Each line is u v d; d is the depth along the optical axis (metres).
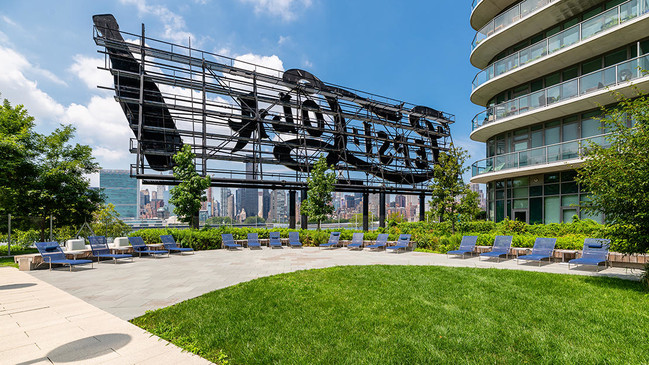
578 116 18.36
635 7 15.48
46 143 18.91
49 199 17.78
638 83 14.84
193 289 7.88
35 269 11.21
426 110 36.97
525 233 16.67
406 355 4.04
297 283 8.11
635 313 5.42
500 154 22.73
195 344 4.36
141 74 22.14
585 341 4.41
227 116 24.81
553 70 19.81
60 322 5.30
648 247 6.91
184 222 19.84
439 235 18.20
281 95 28.11
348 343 4.41
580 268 9.88
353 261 12.42
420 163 36.28
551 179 19.44
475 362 3.87
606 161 7.16
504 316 5.43
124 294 7.41
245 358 4.01
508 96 22.80
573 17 19.02
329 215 22.23
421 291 7.13
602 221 16.98
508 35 21.19
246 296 6.95
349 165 31.02
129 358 3.89
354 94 31.83
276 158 27.12
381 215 32.59
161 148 22.97
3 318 5.52
